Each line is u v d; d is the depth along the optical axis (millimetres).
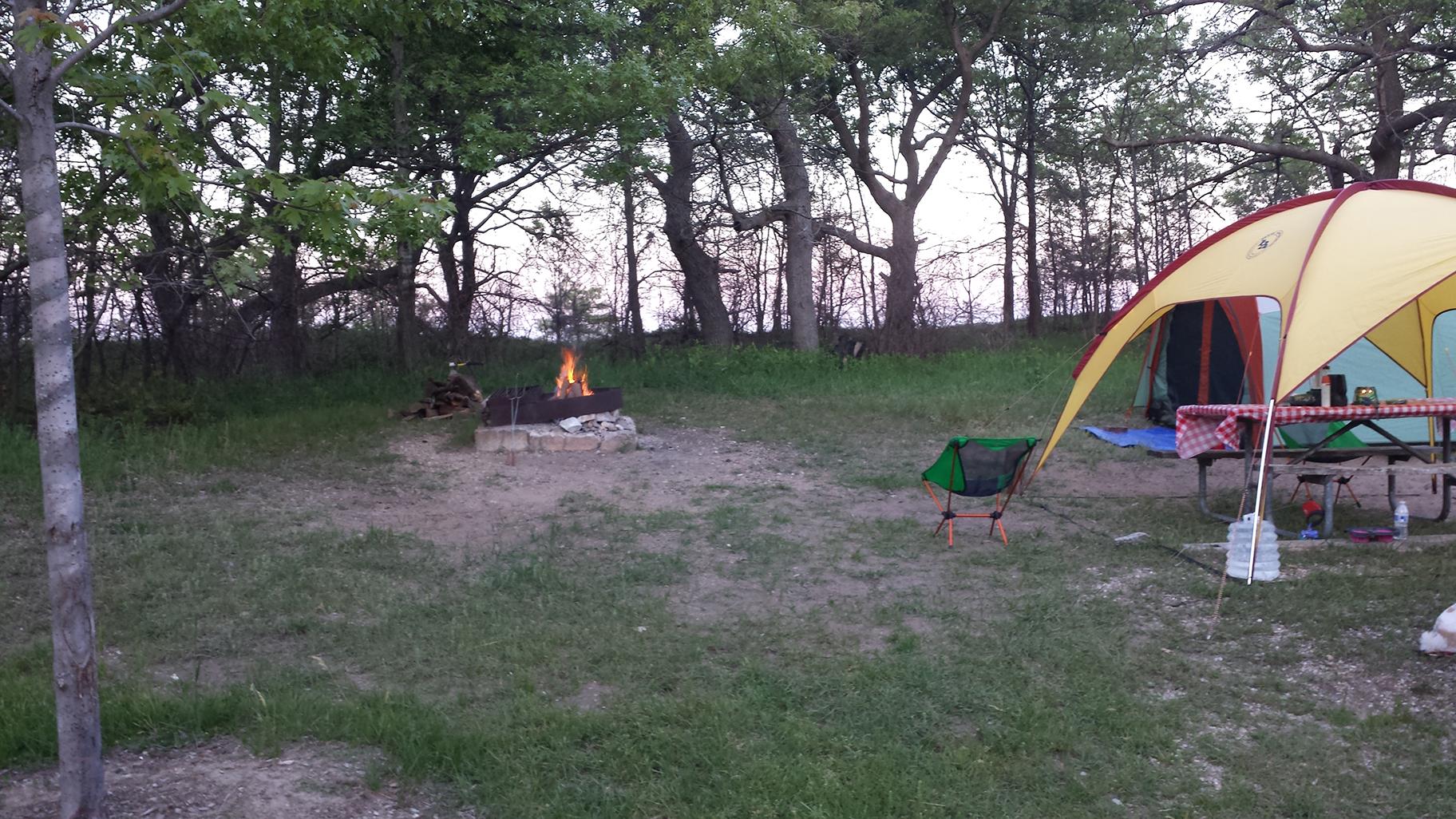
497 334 19391
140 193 4070
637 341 20828
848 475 10062
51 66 3248
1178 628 5629
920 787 3828
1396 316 9734
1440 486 9117
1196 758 4195
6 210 8688
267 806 3559
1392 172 17422
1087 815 3723
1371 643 5281
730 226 21109
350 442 11047
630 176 16250
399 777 3857
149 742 4074
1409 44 16125
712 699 4602
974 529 7941
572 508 8672
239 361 15469
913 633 5570
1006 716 4508
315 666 5039
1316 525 7672
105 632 5469
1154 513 8375
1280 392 6492
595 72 13273
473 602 6012
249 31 8352
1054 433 9258
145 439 10422
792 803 3719
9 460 8961
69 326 3240
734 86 17500
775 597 6285
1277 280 7246
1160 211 25547
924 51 22172
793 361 18297
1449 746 4250
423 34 12930
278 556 6879
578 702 4680
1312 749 4230
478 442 11047
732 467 10469
